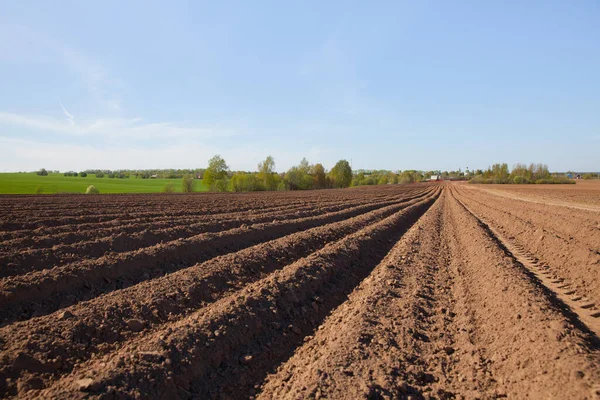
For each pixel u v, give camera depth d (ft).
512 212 88.89
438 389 16.39
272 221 60.70
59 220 48.80
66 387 14.79
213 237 40.75
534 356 17.40
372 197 152.87
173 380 16.29
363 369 17.33
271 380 17.90
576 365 15.58
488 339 20.88
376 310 24.53
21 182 247.70
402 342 20.36
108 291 26.40
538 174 380.99
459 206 115.75
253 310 23.25
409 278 32.53
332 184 313.73
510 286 26.76
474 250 42.68
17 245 32.81
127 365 16.12
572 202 116.88
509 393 15.88
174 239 41.98
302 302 27.35
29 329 18.37
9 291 22.24
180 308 23.99
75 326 19.30
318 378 16.40
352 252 41.50
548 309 22.18
